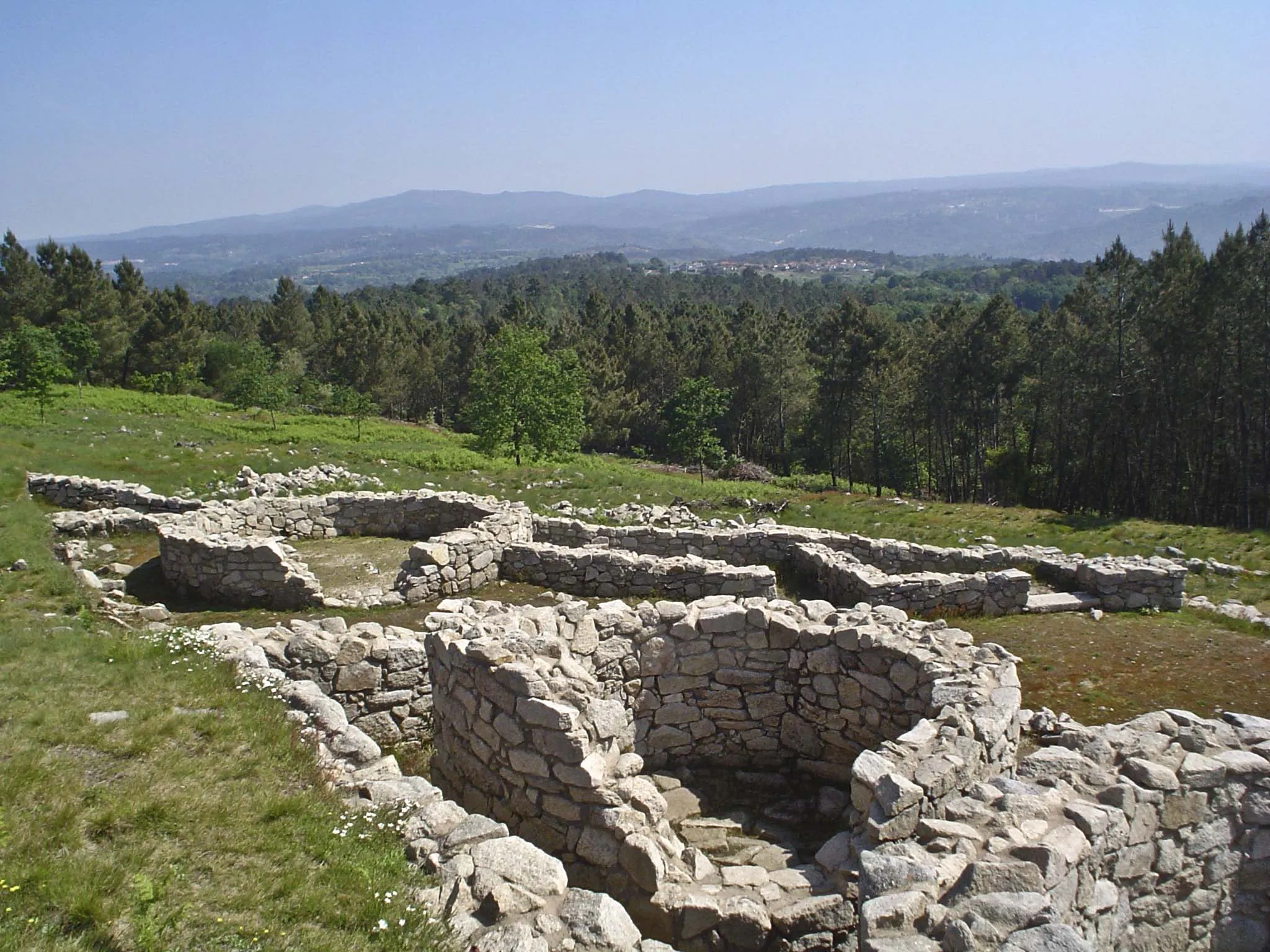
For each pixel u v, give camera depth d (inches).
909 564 776.3
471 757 340.2
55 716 321.7
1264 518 1761.8
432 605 670.5
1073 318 2047.2
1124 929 263.4
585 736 298.0
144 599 669.9
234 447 1438.2
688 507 1181.1
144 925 209.0
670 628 407.8
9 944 196.4
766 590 674.2
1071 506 2129.7
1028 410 2349.9
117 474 1107.9
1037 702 493.4
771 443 3521.2
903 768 300.4
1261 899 294.8
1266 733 312.0
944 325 2618.1
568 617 395.9
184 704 351.9
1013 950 196.2
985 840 248.1
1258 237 1777.8
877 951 206.7
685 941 272.1
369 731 414.6
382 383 3614.7
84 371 2871.6
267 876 243.0
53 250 3307.1
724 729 415.8
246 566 663.1
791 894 286.8
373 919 229.0
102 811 260.4
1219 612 677.9
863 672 392.8
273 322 4131.4
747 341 3472.0
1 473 970.7
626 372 3730.3
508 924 227.6
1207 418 1802.4
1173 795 274.8
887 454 2928.2
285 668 406.6
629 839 283.1
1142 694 502.3
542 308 7416.3
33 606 573.6
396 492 1101.7
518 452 1946.4
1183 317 1692.9
